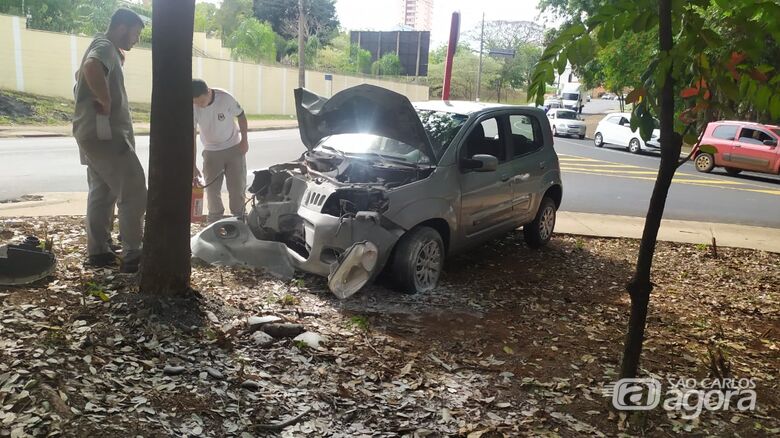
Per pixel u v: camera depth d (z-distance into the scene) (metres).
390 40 58.38
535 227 7.58
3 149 14.00
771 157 18.22
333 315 4.77
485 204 6.30
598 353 4.56
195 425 2.99
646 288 3.55
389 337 4.46
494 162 5.90
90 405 2.94
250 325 4.17
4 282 4.32
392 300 5.29
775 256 8.34
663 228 9.89
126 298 4.10
